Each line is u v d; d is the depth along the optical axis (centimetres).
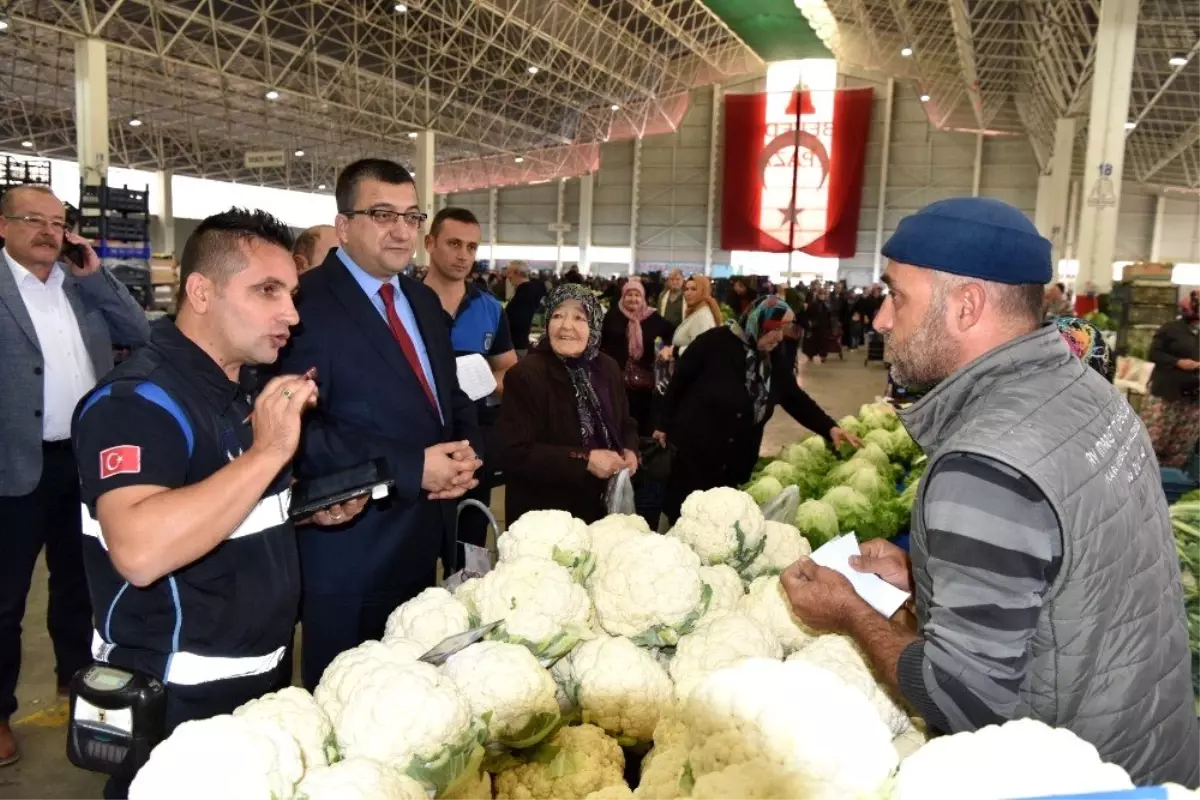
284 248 158
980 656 103
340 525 210
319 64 2138
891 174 2866
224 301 151
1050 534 104
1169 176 2731
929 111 2700
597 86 2684
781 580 143
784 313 370
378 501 211
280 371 210
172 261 1063
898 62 2598
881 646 125
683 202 3084
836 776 95
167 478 140
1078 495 105
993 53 1947
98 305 307
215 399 151
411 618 149
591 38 2381
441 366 235
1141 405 653
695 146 3050
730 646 139
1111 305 868
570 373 287
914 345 125
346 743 118
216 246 151
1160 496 121
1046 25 1528
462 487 211
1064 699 109
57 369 289
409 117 2478
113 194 987
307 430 203
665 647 153
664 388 562
